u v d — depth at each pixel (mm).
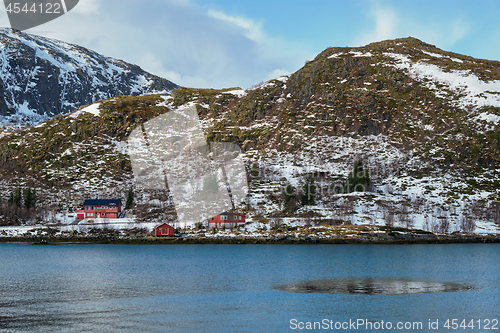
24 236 161375
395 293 75062
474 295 73188
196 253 133625
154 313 61000
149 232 160000
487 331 54688
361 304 66750
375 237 154875
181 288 79438
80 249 142625
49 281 86000
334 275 94938
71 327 54000
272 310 63125
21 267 105750
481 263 113125
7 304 65500
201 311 62250
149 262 116062
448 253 132375
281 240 153625
